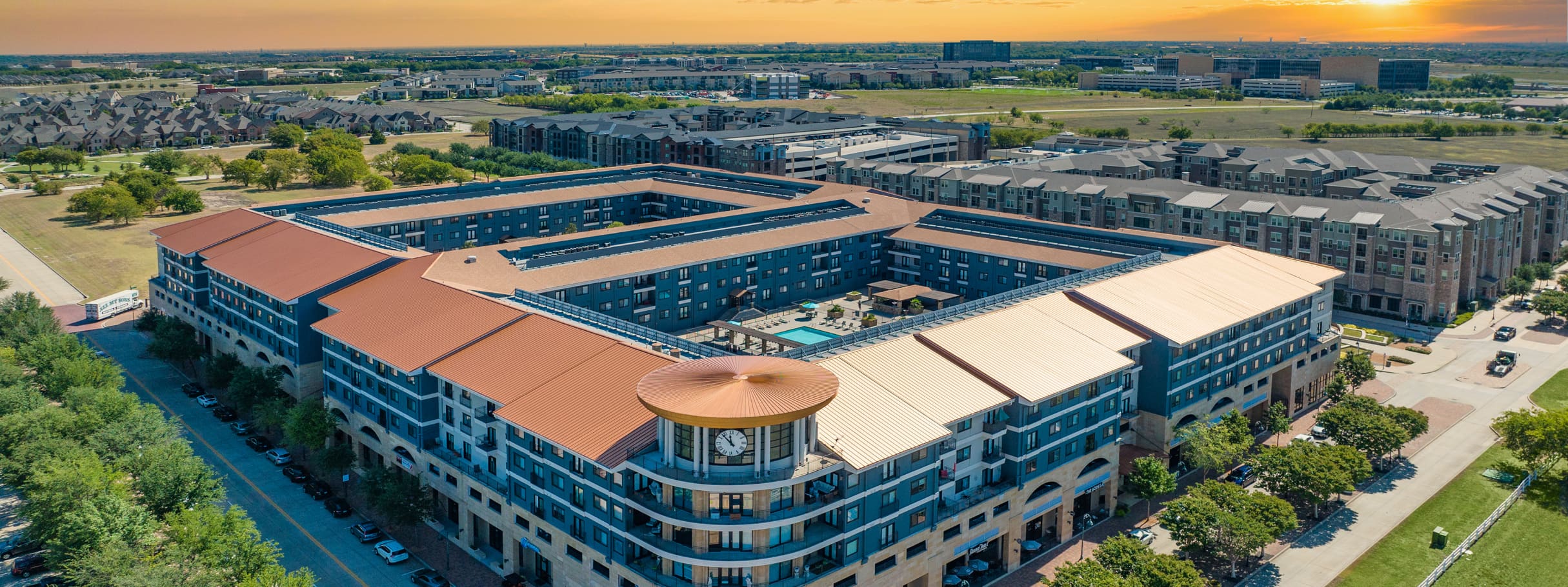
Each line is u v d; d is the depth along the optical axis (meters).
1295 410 183.62
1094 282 166.50
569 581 121.56
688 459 106.75
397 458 146.50
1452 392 190.38
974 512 124.94
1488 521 135.38
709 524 105.44
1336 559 129.50
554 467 119.56
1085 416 136.88
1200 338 152.00
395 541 132.50
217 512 123.12
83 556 112.75
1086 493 144.00
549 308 157.38
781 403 102.75
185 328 198.62
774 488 104.75
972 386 126.12
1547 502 144.00
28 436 141.88
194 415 176.88
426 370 138.00
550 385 125.50
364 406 153.75
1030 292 163.38
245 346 188.38
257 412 162.75
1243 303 167.50
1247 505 127.88
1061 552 134.88
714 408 101.44
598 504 115.25
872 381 122.38
